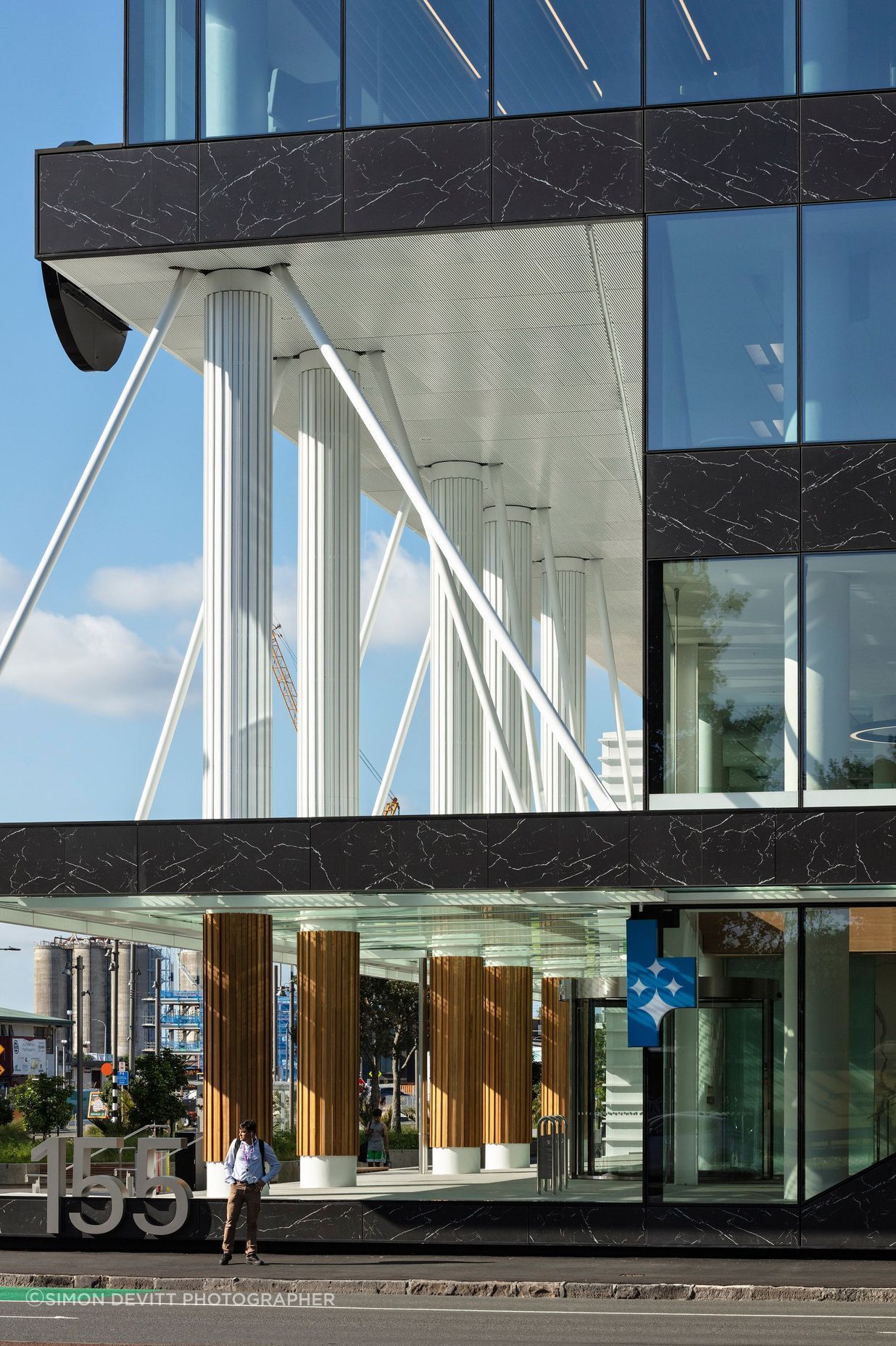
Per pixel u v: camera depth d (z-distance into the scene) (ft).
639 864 67.56
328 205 77.15
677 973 70.23
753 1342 44.70
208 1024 78.59
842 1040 69.21
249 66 79.30
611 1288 56.80
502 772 110.83
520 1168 119.34
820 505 70.90
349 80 78.13
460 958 109.91
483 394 97.04
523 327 87.66
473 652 85.81
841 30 73.67
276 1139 131.44
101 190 79.66
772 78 73.97
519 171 75.41
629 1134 88.12
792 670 70.28
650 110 74.64
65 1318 50.98
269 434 81.76
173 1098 183.73
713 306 72.79
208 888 71.46
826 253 72.23
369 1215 69.10
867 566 70.38
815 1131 68.49
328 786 88.99
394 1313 52.16
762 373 72.13
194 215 78.54
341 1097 84.74
